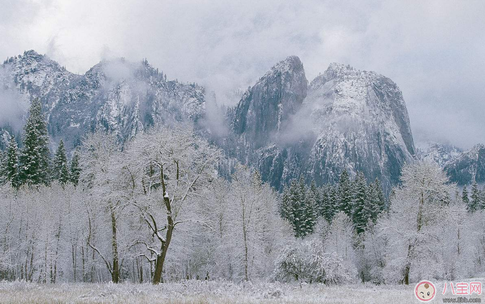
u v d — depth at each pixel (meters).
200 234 41.47
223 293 17.00
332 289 23.75
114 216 27.47
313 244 31.69
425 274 32.97
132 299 13.05
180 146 23.48
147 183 25.00
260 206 41.50
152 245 26.83
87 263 42.31
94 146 27.16
